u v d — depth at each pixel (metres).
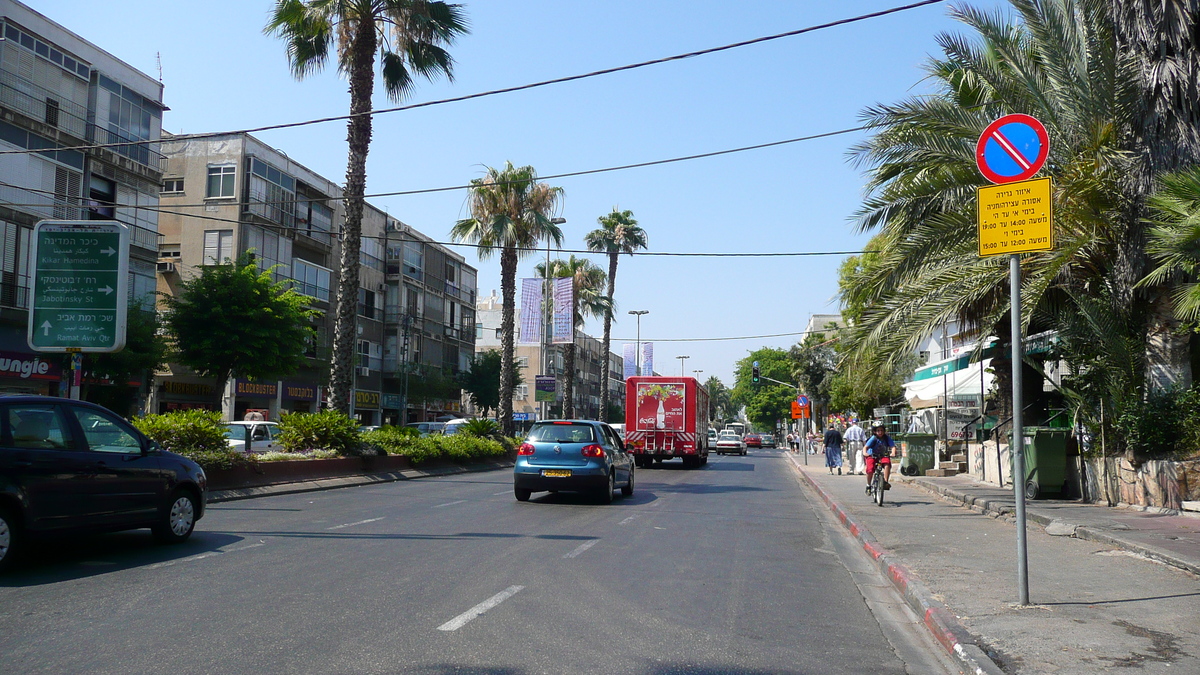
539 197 34.28
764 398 116.88
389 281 55.53
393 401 55.53
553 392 43.84
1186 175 10.34
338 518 12.97
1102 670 5.24
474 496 17.48
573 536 11.48
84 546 9.85
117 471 9.12
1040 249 7.13
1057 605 7.06
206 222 41.06
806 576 9.09
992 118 14.91
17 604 6.75
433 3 23.02
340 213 50.59
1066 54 14.23
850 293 16.55
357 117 21.89
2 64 27.09
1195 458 13.03
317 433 20.66
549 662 5.40
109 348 13.78
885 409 37.88
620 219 55.00
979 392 29.28
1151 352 14.30
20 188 27.25
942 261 15.01
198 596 7.14
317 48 23.14
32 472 8.15
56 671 4.99
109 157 31.50
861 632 6.57
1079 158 13.96
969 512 15.07
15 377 27.39
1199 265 10.80
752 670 5.40
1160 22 12.31
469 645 5.73
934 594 7.54
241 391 41.12
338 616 6.49
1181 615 6.68
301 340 34.56
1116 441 14.93
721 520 14.30
